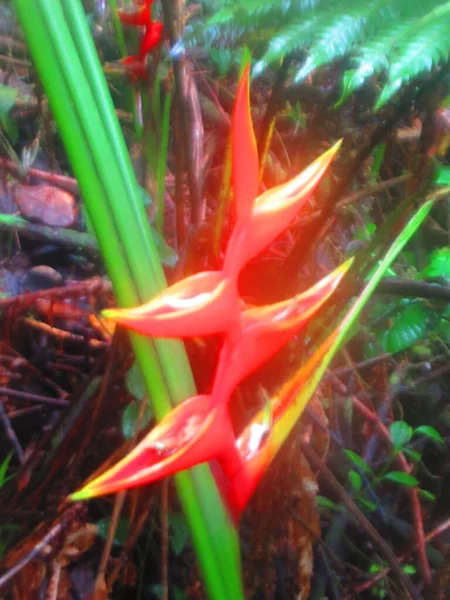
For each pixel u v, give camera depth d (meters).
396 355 1.15
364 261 0.72
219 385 0.37
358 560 1.02
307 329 0.75
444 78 0.61
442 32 0.44
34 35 0.36
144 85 0.92
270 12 0.49
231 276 0.35
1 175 1.14
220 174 1.08
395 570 0.86
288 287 0.76
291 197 0.36
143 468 0.34
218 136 1.19
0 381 0.94
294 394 0.44
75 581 0.79
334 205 0.68
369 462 1.09
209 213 1.08
